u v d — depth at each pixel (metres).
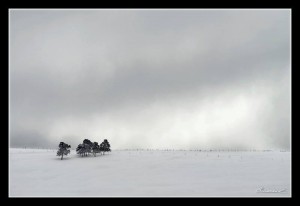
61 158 73.88
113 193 40.81
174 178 50.06
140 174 54.28
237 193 38.69
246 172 53.00
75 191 42.91
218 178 48.97
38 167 62.81
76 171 58.50
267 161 64.81
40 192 42.88
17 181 50.78
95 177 52.78
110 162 68.62
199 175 51.94
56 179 52.03
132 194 39.84
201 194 38.69
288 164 60.12
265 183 44.22
